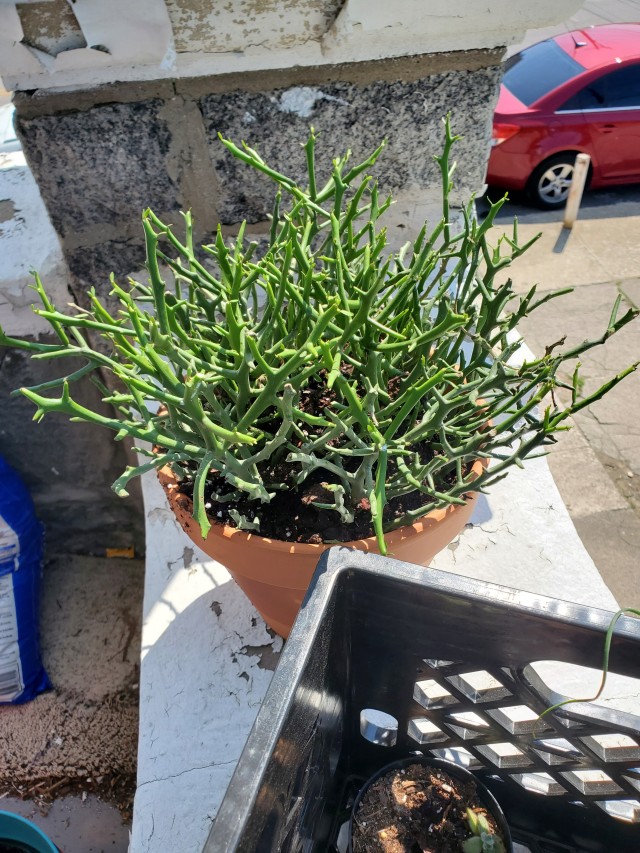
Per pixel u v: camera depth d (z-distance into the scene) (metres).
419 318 0.65
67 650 1.39
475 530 0.88
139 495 1.37
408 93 0.89
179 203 0.93
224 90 0.85
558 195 3.35
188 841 0.64
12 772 1.25
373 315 0.66
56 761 1.26
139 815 0.66
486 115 0.93
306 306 0.54
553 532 0.88
